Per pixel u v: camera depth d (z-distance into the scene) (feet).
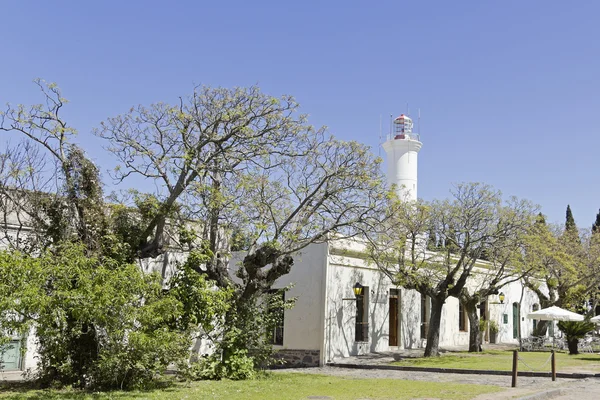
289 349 74.64
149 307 39.96
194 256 47.39
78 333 39.14
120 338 39.91
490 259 88.79
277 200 57.77
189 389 42.34
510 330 117.60
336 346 74.02
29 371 43.78
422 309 93.71
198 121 51.44
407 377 56.18
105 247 45.09
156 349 41.04
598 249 101.81
